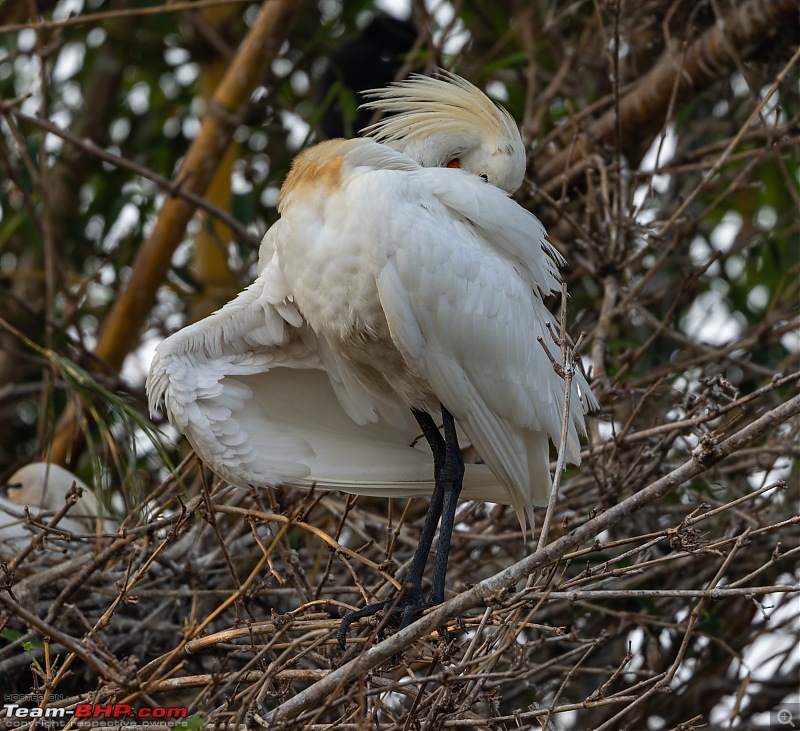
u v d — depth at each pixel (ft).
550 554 19.84
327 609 29.14
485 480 26.37
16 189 40.86
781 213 42.47
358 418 26.66
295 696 21.09
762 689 33.04
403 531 31.12
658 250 35.73
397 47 44.27
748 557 31.94
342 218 24.07
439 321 24.13
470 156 28.30
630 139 36.60
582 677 33.01
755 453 30.60
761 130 35.12
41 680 26.43
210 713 22.66
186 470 29.50
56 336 37.14
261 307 25.63
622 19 35.81
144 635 28.43
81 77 45.85
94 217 43.47
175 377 24.82
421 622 20.40
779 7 33.22
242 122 38.81
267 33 37.76
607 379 29.71
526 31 39.32
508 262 25.46
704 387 28.09
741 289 40.78
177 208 38.04
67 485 33.04
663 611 31.71
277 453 25.63
